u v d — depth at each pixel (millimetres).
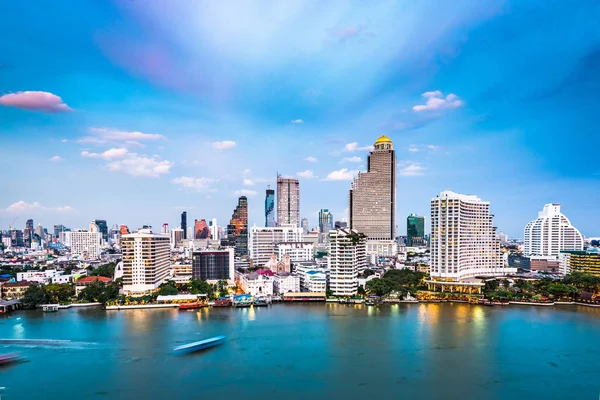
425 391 174125
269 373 192375
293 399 166875
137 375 189875
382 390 174875
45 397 168625
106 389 175500
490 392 173375
